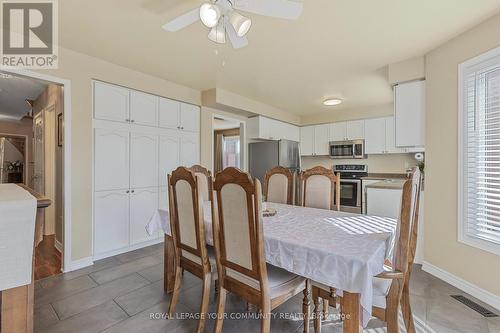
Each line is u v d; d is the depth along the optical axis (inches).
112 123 117.0
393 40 92.6
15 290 38.6
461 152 89.3
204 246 66.1
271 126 195.8
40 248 129.7
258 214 51.2
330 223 72.0
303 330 66.6
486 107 82.6
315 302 64.7
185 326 69.7
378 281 55.7
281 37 90.0
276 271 62.8
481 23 81.7
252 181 51.3
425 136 104.3
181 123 146.3
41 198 42.1
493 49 78.3
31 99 169.2
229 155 267.1
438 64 98.1
